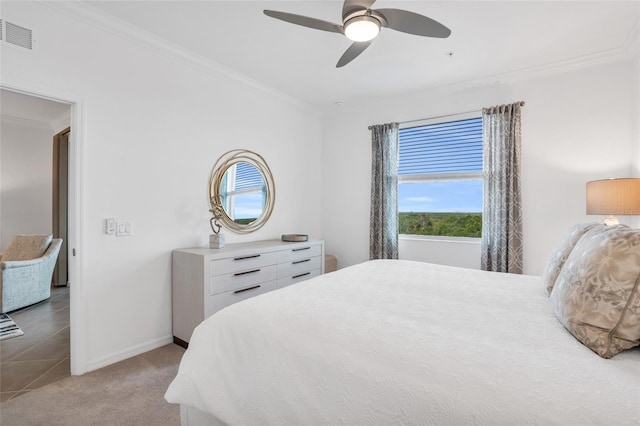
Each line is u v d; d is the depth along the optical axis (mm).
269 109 3826
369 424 965
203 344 1403
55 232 4602
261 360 1228
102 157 2398
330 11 2291
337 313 1343
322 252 3812
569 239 1643
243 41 2705
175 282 2805
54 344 2789
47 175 5051
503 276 2117
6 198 4738
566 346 1040
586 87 2965
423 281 1965
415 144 3973
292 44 2752
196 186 3045
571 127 3029
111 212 2449
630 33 2521
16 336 2961
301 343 1188
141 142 2631
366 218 4285
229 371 1289
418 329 1179
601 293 1033
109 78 2436
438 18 2338
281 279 3271
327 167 4641
